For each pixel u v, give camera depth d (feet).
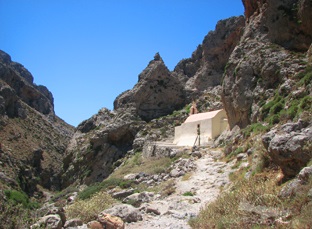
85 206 51.19
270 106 84.99
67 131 428.56
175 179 83.61
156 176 93.09
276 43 104.78
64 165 216.74
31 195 211.20
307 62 89.04
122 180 96.84
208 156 98.07
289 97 77.30
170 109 213.87
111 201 60.08
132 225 44.37
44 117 383.24
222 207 42.27
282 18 104.32
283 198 35.63
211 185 68.90
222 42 219.20
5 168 204.03
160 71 219.20
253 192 39.99
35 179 226.58
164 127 183.52
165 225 43.55
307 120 44.57
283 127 45.39
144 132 182.39
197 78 228.43
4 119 271.28
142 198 65.57
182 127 144.97
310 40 96.48
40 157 263.90
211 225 38.40
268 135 46.26
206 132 130.00
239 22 212.64
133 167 133.90
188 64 261.85
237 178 63.31
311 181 32.91
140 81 221.87
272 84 94.38
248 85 101.14
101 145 188.24
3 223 34.17
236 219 35.01
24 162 238.07
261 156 51.90
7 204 37.73
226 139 104.32
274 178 44.24
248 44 111.14
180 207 53.93
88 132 223.10
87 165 187.52
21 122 299.79
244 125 100.89
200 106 193.26
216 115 130.31
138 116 204.85
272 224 31.40
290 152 40.04
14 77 380.99
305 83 74.23
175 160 108.27
